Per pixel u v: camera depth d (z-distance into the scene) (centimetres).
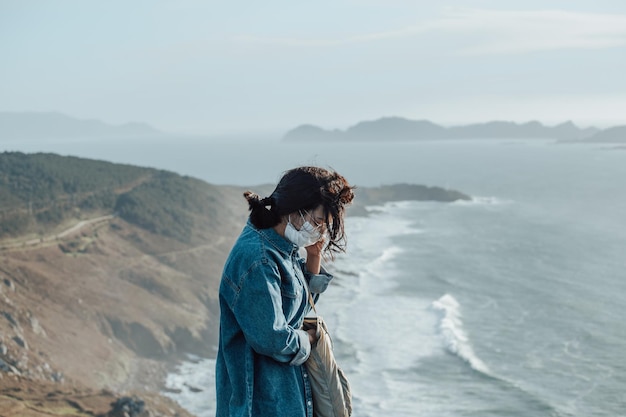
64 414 4159
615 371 5097
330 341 317
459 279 8594
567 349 5656
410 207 18262
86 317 7031
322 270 334
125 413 4325
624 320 6594
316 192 303
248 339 293
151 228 10538
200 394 5606
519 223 14838
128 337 6956
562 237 12550
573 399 4594
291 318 308
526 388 4756
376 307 7131
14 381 4731
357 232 13288
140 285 8319
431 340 5909
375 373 5175
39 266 7869
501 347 5728
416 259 10088
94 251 8925
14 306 6366
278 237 308
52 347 6050
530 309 7062
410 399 4672
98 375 5822
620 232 13162
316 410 312
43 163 11681
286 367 303
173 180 13175
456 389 4819
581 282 8450
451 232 13362
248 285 293
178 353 6956
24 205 9906
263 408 299
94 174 12288
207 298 8612
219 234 11438
